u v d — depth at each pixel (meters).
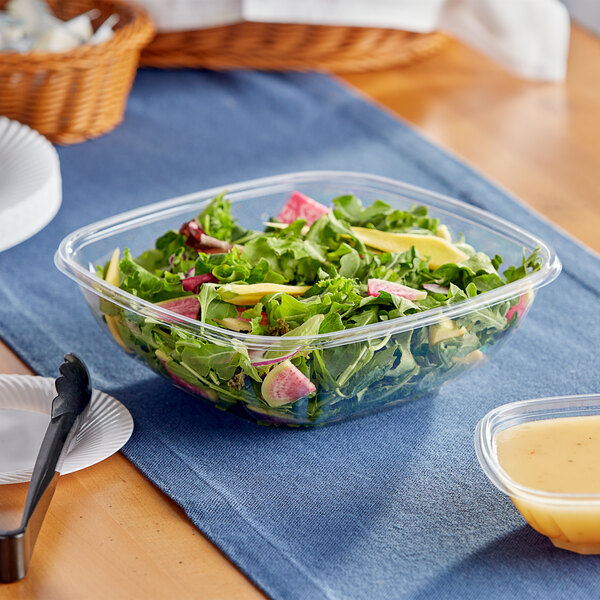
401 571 1.21
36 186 1.49
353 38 2.07
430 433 1.32
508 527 1.24
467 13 2.05
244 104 1.93
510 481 1.21
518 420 1.26
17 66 1.69
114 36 1.77
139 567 1.21
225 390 1.27
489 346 1.31
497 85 2.05
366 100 1.93
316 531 1.24
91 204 1.67
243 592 1.20
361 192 1.44
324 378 1.25
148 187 1.71
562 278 1.52
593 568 1.21
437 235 1.38
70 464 1.25
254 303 1.28
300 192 1.44
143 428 1.32
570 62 2.20
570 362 1.41
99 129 1.82
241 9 1.94
